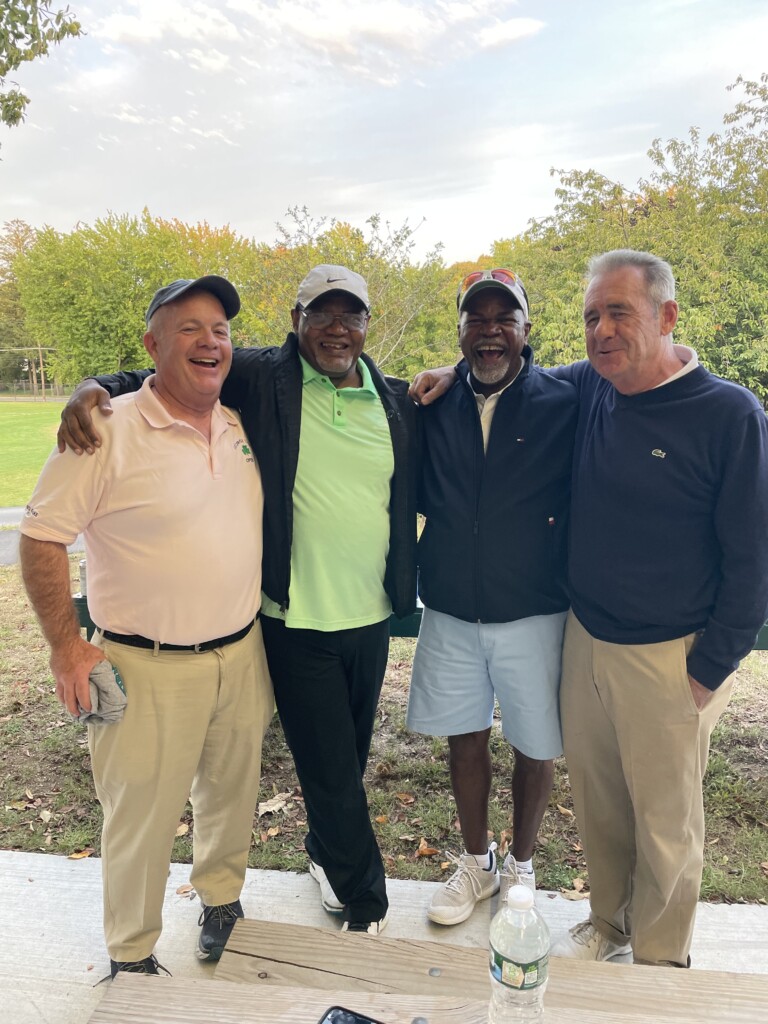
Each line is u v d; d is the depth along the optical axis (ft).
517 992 3.41
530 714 6.82
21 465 46.57
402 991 4.11
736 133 29.43
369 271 29.63
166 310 5.65
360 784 6.90
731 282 27.30
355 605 6.50
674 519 5.67
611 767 6.46
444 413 6.81
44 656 14.26
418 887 7.71
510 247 34.42
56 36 21.27
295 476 6.29
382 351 30.40
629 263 5.66
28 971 6.51
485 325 6.30
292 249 30.32
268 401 6.41
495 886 7.57
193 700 5.91
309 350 6.32
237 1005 3.55
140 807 5.91
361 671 6.73
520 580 6.53
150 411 5.68
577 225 31.30
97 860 8.07
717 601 5.58
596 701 6.27
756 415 5.41
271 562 6.33
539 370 7.00
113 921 6.16
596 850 6.65
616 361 5.67
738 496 5.38
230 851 6.74
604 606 5.98
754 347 26.55
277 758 10.29
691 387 5.65
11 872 7.86
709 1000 3.83
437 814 8.94
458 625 6.89
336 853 6.73
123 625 5.73
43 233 73.05
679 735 5.84
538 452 6.50
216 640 5.95
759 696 12.11
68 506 5.46
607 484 5.90
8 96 21.63
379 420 6.57
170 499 5.58
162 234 65.98
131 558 5.63
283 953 4.38
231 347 5.94
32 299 73.61
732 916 7.19
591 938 6.64
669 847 5.95
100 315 69.05
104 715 5.66
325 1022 3.41
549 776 7.17
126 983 3.70
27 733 11.00
